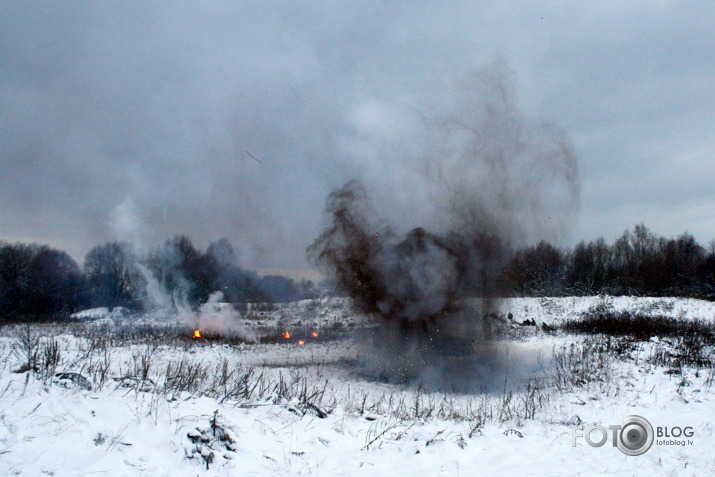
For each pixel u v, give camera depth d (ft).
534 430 31.65
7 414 21.53
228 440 22.97
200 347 66.85
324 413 30.71
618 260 191.72
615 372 48.96
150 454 21.12
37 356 31.81
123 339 69.21
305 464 22.99
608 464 24.77
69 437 20.70
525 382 48.01
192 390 31.81
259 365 55.47
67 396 24.79
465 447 27.48
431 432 29.55
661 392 41.42
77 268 186.70
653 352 57.26
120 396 26.25
